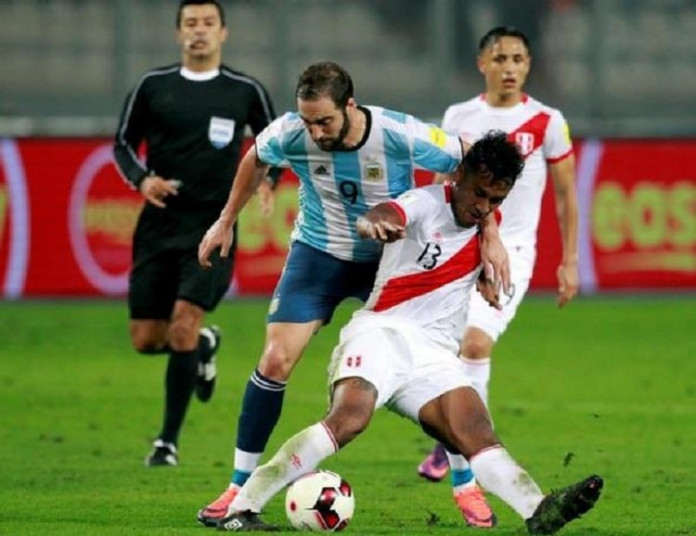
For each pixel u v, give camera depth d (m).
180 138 36.75
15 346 56.75
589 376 51.09
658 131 78.00
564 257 34.25
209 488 31.62
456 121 34.69
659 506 29.53
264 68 78.12
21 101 76.38
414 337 24.45
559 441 39.09
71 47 78.19
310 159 25.77
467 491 27.31
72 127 76.00
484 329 32.22
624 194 67.50
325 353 56.84
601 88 77.25
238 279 66.06
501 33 34.06
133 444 38.47
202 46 36.91
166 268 37.28
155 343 38.28
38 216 64.81
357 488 31.97
